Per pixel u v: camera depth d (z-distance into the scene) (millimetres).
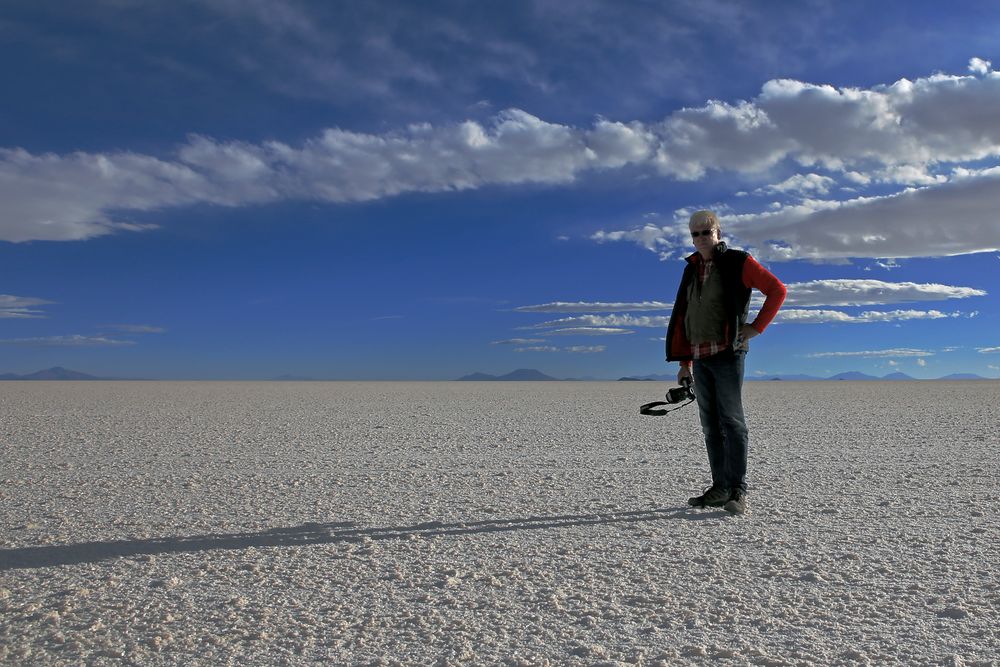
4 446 7883
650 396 23172
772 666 2076
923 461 6504
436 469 6180
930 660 2104
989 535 3672
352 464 6484
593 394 25781
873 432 9344
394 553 3395
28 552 3414
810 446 7738
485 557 3314
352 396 22984
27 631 2389
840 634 2314
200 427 10398
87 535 3770
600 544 3555
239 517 4230
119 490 5152
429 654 2182
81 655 2195
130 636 2340
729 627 2387
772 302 4453
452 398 21531
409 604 2650
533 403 18156
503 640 2287
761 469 6059
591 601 2666
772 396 22344
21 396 21406
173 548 3492
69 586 2881
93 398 20297
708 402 4652
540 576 2996
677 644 2242
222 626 2430
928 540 3568
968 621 2422
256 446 7910
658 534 3766
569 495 4934
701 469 6172
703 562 3211
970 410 14023
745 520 4105
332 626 2424
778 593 2744
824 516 4191
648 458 6891
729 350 4496
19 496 4922
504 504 4613
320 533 3814
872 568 3068
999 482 5348
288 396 22781
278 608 2609
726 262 4555
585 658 2137
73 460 6738
